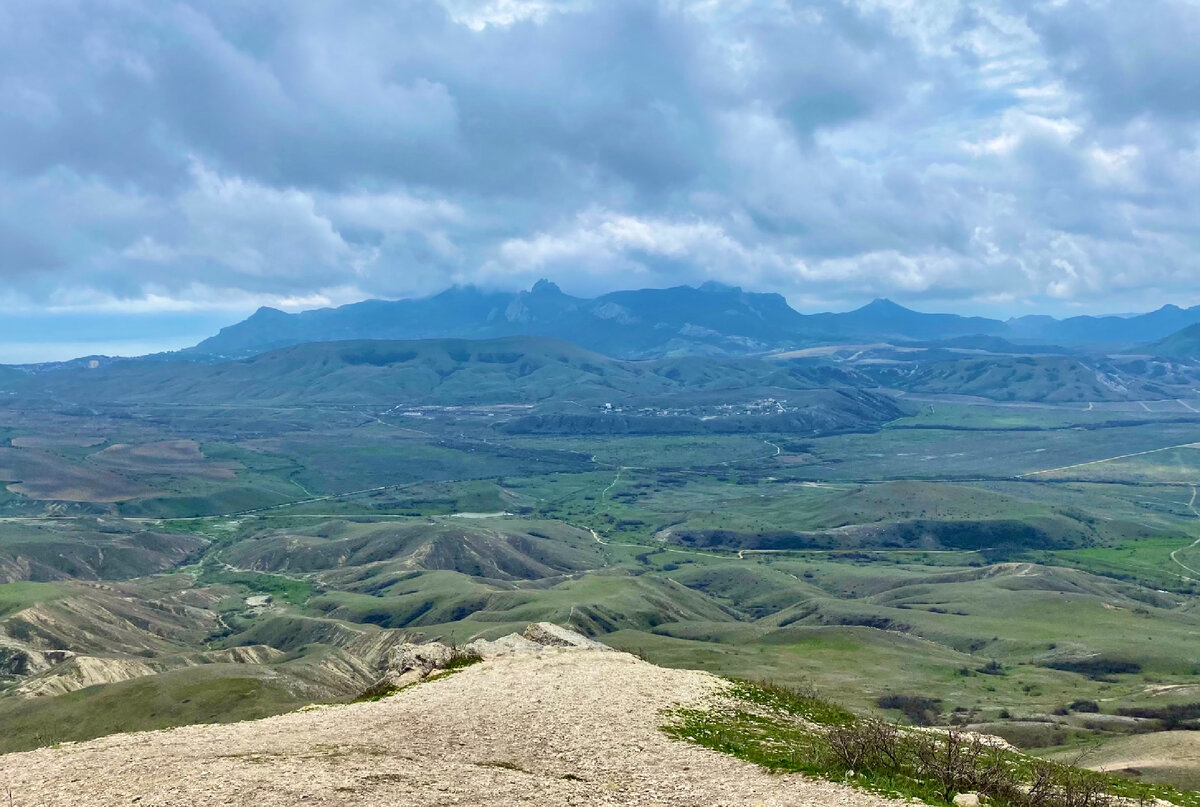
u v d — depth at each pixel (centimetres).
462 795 3400
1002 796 3909
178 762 3759
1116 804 4425
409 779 3556
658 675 6147
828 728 5278
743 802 3503
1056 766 5269
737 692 5862
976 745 4334
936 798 3659
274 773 3534
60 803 3200
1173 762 10944
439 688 5650
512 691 5478
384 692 6059
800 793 3625
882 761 4144
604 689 5591
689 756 4209
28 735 16000
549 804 3384
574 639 7788
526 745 4288
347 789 3350
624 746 4338
